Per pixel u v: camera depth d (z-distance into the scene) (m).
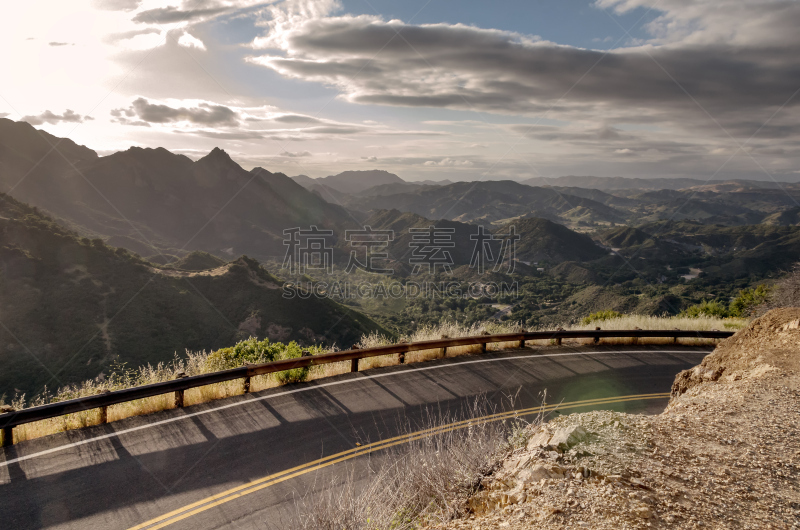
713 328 19.97
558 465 4.11
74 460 6.99
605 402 10.66
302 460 7.27
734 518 3.21
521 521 3.45
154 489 6.28
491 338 14.83
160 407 9.14
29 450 7.25
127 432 8.03
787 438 4.52
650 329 18.84
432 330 16.33
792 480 3.77
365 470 6.98
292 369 11.30
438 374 12.15
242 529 5.45
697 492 3.57
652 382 12.53
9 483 6.29
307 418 8.95
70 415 8.32
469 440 5.61
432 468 5.02
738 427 4.84
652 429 4.80
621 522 3.15
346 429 8.50
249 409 9.29
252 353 13.24
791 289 20.95
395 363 13.11
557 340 16.64
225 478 6.64
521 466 4.40
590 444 4.46
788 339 7.43
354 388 10.77
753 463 4.04
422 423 8.84
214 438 7.94
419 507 4.75
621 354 15.48
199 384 9.40
